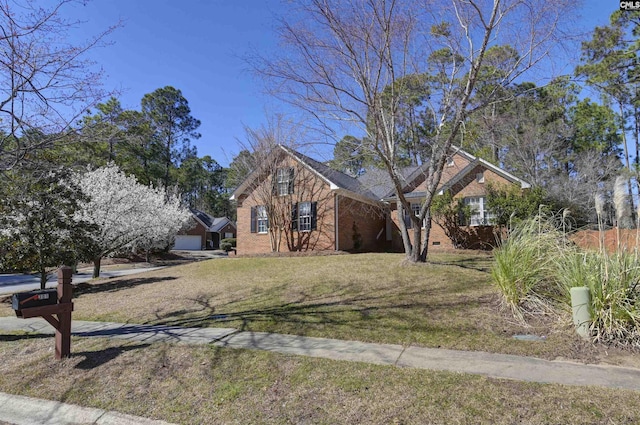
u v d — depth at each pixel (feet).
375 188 72.79
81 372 15.93
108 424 12.21
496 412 10.57
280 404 12.10
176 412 12.30
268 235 65.62
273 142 62.64
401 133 38.45
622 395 11.22
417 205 64.23
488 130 43.42
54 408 13.44
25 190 29.27
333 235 58.29
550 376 12.85
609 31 55.62
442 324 19.02
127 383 14.64
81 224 38.63
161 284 38.01
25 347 19.62
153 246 87.56
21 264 35.27
